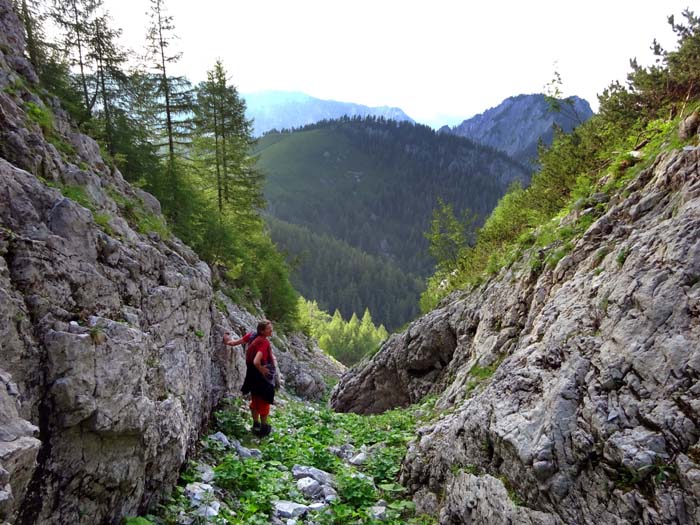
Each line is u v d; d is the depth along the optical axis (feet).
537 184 53.52
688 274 14.71
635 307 15.89
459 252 77.00
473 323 39.91
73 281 14.75
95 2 80.43
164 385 18.37
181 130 99.14
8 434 9.97
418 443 24.57
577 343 17.46
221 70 110.73
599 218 26.20
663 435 12.76
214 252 87.10
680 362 13.39
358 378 58.39
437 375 47.01
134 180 78.28
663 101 37.01
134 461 14.87
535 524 14.76
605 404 14.61
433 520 19.75
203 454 23.03
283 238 645.51
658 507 11.98
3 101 20.85
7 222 13.98
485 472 18.08
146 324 19.30
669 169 21.42
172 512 16.93
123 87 84.23
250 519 17.19
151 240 26.94
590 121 51.31
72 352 12.91
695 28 34.47
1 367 11.31
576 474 14.34
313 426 34.58
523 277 32.14
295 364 86.74
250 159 117.50
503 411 18.37
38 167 18.86
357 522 19.01
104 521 14.12
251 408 28.73
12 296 12.37
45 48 75.36
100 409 13.32
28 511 11.55
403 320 546.26
